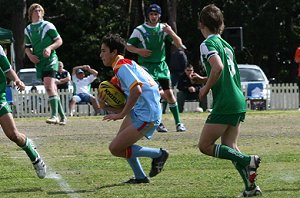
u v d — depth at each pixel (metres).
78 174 22.64
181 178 21.64
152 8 33.31
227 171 22.88
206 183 20.75
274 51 108.31
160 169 20.50
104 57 19.78
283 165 23.98
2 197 19.06
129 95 19.19
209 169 23.36
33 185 20.80
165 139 31.78
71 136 33.75
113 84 19.88
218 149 18.45
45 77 36.22
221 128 18.41
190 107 62.22
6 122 20.22
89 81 56.22
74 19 97.00
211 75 17.81
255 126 38.91
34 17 35.16
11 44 73.12
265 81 66.12
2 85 20.33
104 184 20.81
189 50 105.38
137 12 90.19
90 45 96.44
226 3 104.00
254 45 108.44
